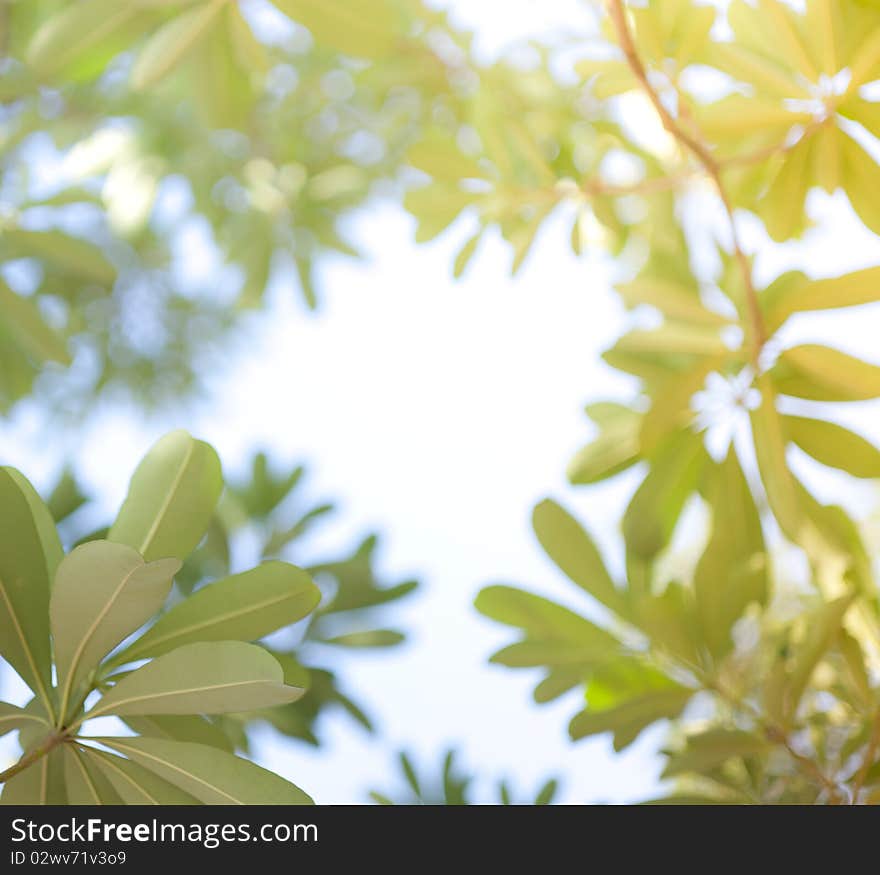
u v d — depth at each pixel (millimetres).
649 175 1935
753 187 1782
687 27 1668
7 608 1526
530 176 2012
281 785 1534
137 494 1547
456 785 2029
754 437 1712
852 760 1747
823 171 1680
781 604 1904
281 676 1502
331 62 2902
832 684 1780
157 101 2707
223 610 1549
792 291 1677
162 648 1547
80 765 1544
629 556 1750
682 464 1747
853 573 1713
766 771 1785
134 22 1800
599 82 1726
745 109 1676
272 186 2924
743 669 1780
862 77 1642
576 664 1758
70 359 2084
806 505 1712
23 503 1525
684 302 1709
